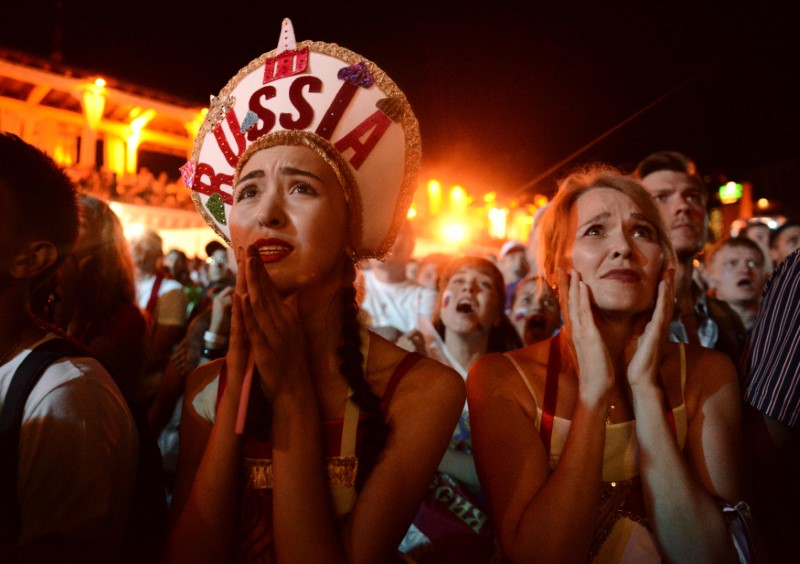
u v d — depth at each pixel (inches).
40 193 48.9
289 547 41.1
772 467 60.8
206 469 43.7
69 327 82.7
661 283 54.4
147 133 466.0
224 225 53.4
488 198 410.6
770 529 61.1
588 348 51.9
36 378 45.5
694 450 55.1
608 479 54.8
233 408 43.6
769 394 59.0
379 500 44.1
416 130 51.4
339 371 47.9
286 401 42.3
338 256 47.1
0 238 47.0
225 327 107.5
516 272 187.6
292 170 44.0
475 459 57.7
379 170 48.7
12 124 402.9
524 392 57.2
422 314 131.9
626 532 53.0
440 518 75.6
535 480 52.6
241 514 46.1
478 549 74.0
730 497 53.6
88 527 44.1
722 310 108.3
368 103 47.8
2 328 47.7
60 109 422.6
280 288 43.4
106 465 45.4
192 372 54.4
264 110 46.8
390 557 44.7
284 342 41.5
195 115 421.4
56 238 50.4
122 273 88.4
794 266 61.3
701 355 59.9
